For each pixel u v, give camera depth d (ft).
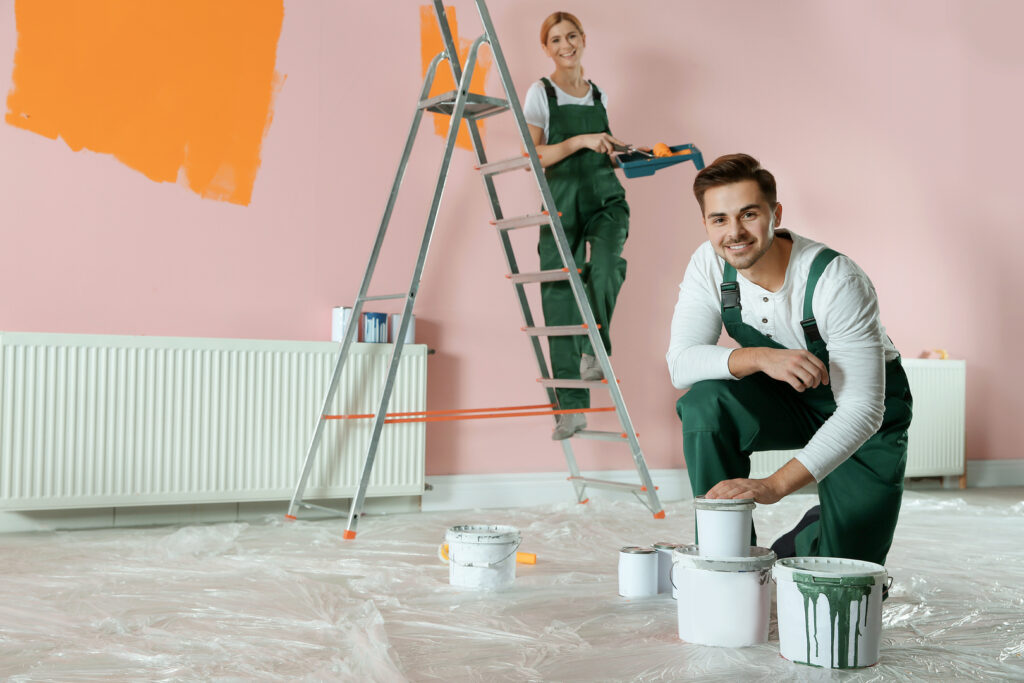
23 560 7.91
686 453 6.16
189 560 7.97
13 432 9.55
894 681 4.59
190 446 10.34
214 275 11.10
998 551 8.77
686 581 5.31
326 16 11.75
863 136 15.17
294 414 10.89
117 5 10.71
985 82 16.17
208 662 4.85
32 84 10.34
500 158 12.58
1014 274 16.26
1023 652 5.20
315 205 11.63
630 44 13.48
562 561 8.18
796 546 6.56
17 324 10.21
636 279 13.39
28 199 10.30
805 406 6.33
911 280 15.51
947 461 14.87
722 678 4.61
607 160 12.14
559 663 4.91
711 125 14.03
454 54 10.27
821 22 14.90
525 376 12.71
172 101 10.94
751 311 6.12
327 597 6.50
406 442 11.48
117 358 10.01
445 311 12.30
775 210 5.88
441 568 7.72
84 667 4.75
